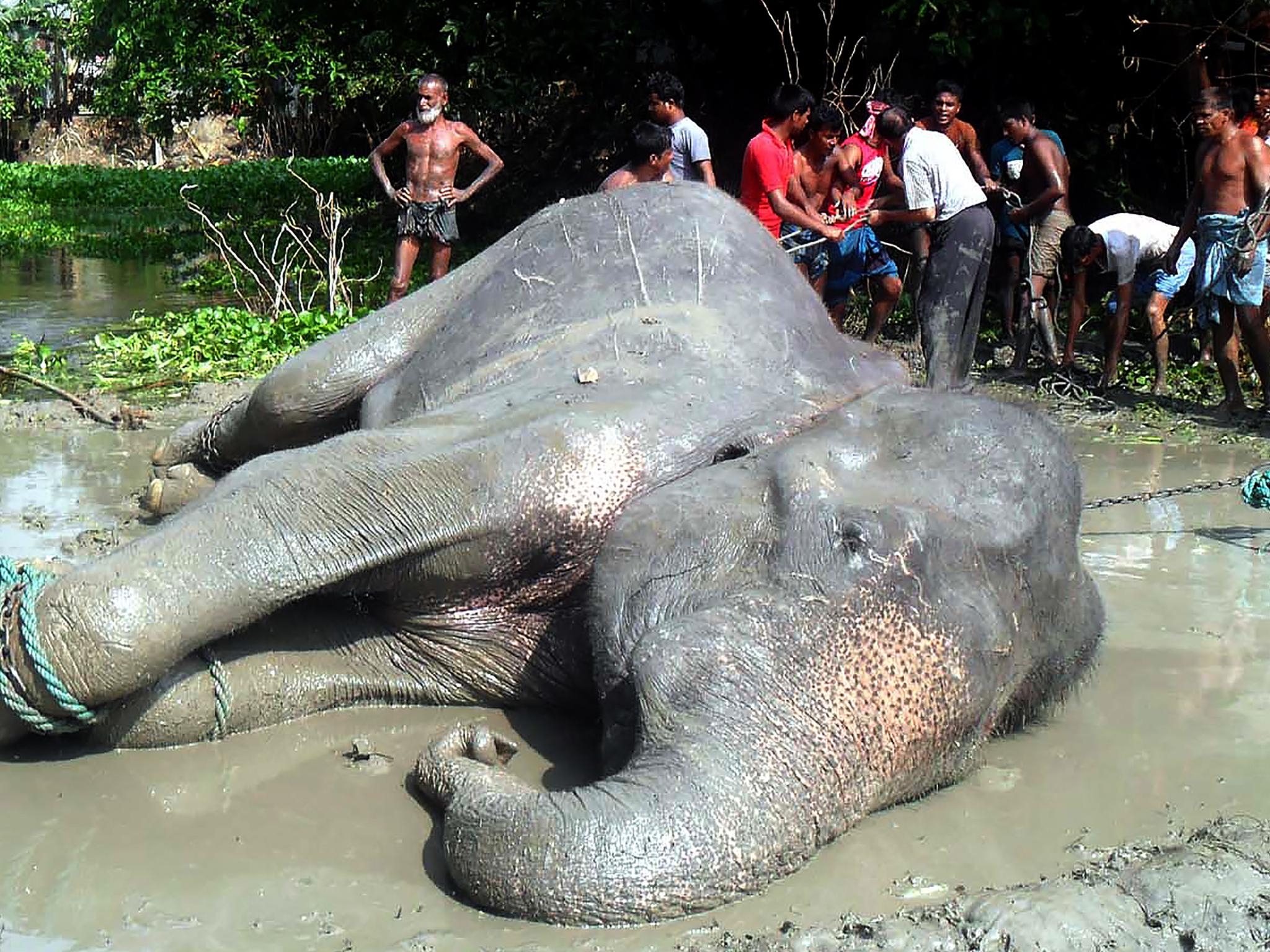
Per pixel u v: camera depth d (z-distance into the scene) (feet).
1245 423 30.22
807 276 34.17
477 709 16.37
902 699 12.69
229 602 14.37
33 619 13.80
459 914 11.97
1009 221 36.73
